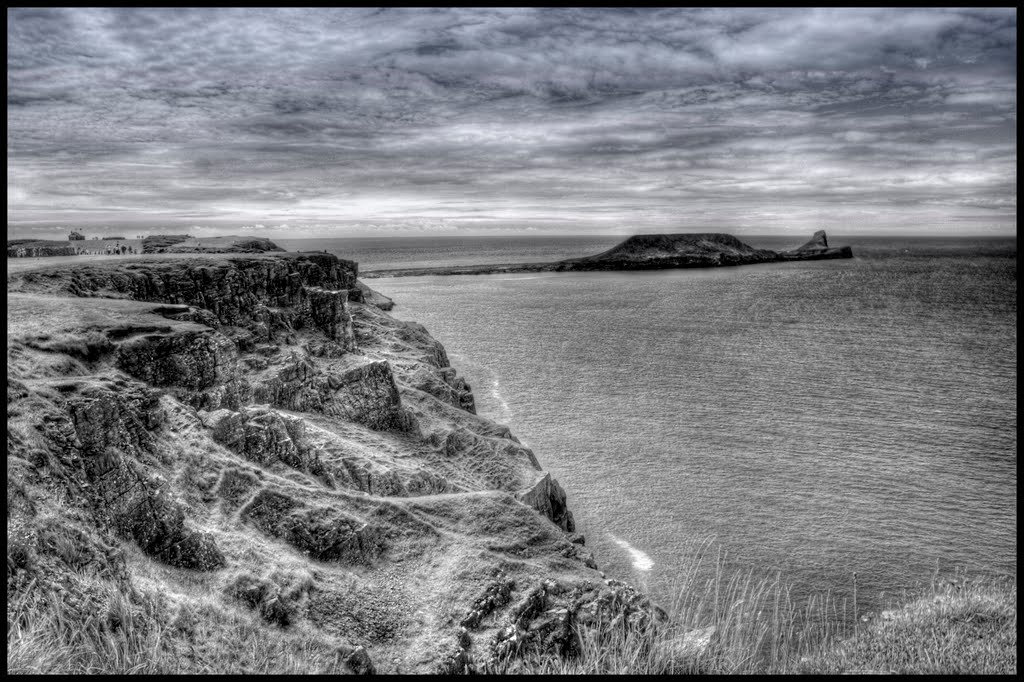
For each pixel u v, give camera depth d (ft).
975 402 351.87
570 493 235.81
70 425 88.33
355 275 508.12
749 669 60.44
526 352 486.38
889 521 212.84
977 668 52.75
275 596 91.20
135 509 89.61
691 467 258.98
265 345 219.41
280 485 125.70
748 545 198.59
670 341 539.29
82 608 59.88
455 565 113.70
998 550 194.90
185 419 130.00
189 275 241.35
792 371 429.79
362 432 205.26
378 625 99.35
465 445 221.46
